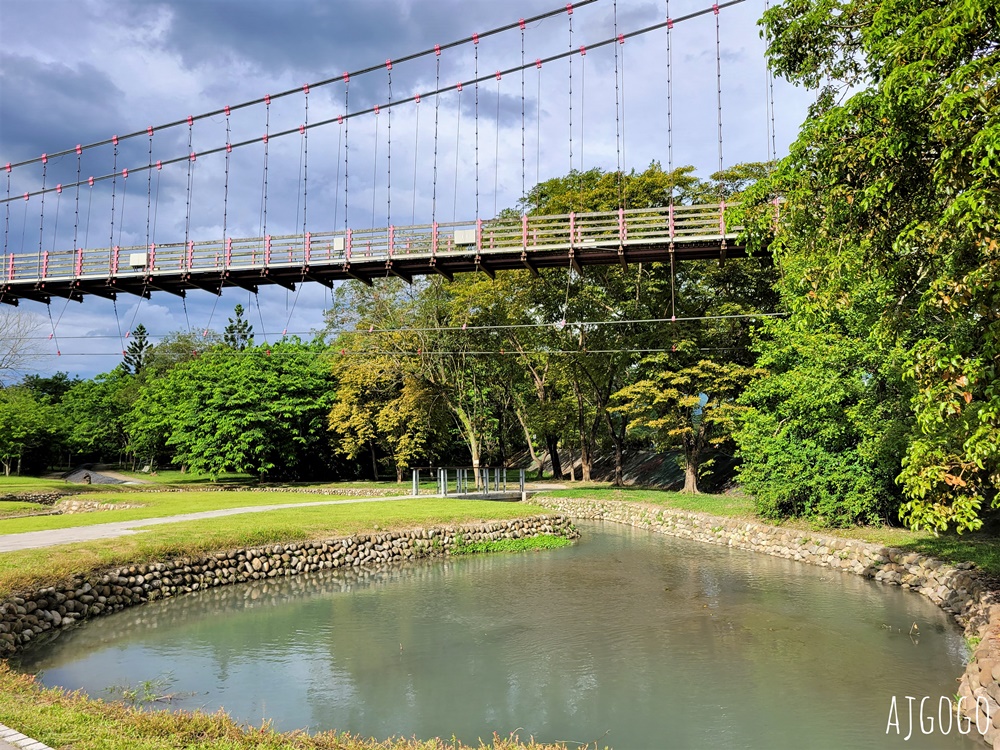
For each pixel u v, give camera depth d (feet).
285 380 150.92
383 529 71.10
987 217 22.77
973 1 23.24
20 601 42.29
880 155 27.17
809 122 30.91
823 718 28.84
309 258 75.00
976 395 29.60
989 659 27.14
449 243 71.20
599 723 28.78
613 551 73.20
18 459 200.85
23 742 18.66
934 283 25.38
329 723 28.66
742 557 67.92
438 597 52.24
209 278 79.00
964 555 48.62
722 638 40.32
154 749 19.27
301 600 51.75
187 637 41.78
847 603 47.32
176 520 71.00
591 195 98.84
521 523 80.02
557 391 149.59
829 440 64.34
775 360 74.33
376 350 133.08
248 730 23.99
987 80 23.70
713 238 63.41
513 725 28.60
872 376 58.59
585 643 39.96
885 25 28.04
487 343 130.62
